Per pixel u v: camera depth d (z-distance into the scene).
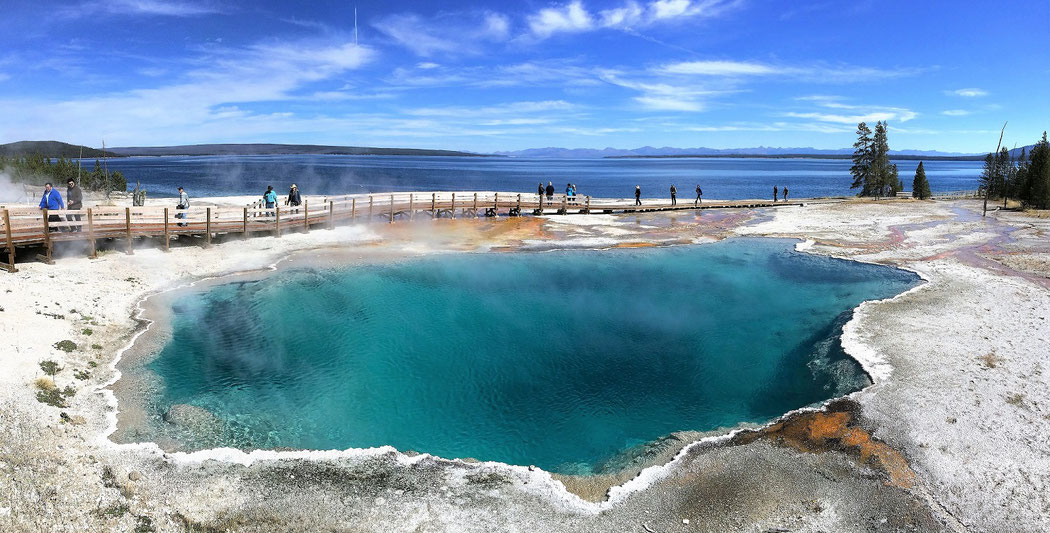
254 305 17.98
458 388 13.70
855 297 19.48
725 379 14.02
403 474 9.08
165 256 21.52
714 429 11.41
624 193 86.94
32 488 7.82
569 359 15.38
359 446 10.97
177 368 13.29
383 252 25.42
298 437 11.03
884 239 29.78
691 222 36.16
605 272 23.50
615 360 15.32
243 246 24.30
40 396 10.41
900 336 14.70
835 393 12.11
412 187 87.94
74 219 20.50
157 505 8.00
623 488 8.86
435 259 24.67
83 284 17.23
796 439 10.15
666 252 27.25
